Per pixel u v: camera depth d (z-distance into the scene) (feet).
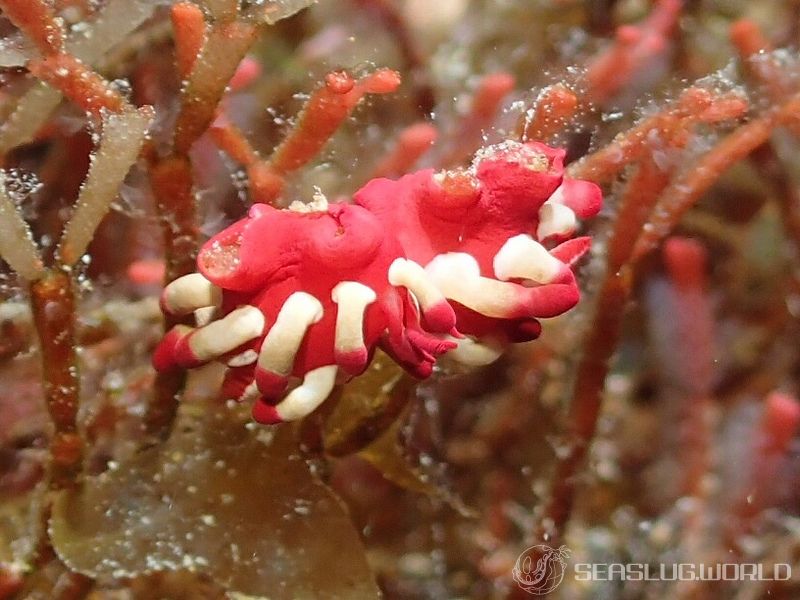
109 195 0.17
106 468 0.20
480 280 0.16
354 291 0.16
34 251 0.17
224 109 0.19
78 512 0.18
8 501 0.21
